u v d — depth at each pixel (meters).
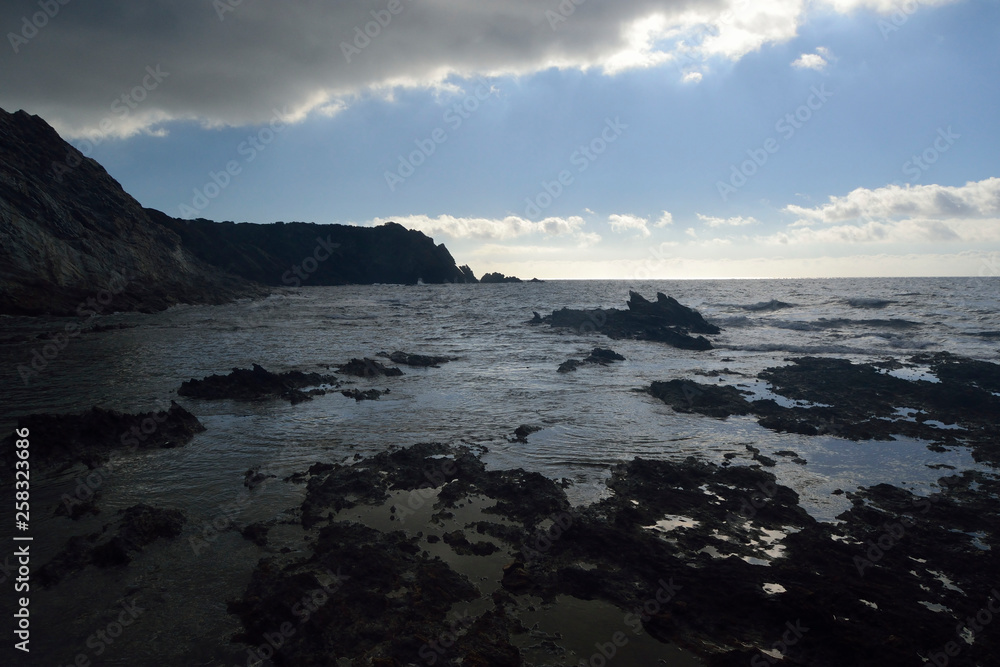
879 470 10.84
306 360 22.73
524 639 5.87
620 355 24.52
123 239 52.12
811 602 6.25
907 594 6.65
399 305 65.31
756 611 6.23
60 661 5.37
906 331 32.50
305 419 13.95
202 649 5.59
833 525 8.41
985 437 12.82
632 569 7.08
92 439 11.35
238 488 9.53
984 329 31.98
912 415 14.80
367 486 9.52
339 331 35.28
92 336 29.70
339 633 5.83
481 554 7.49
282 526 8.17
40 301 38.19
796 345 28.30
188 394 15.86
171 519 8.16
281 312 51.91
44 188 45.53
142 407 14.66
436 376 19.98
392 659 5.45
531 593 6.66
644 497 9.29
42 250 40.16
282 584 6.55
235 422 13.59
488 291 103.75
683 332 32.88
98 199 53.34
